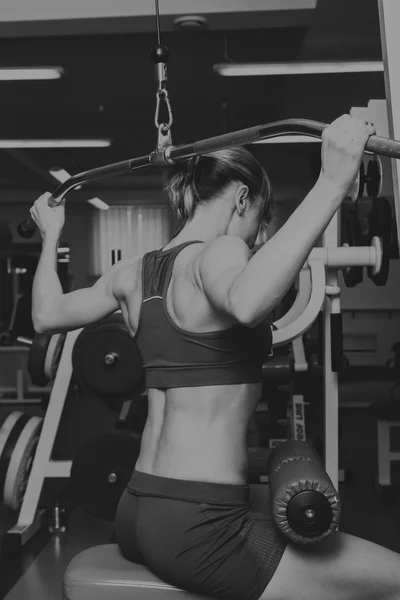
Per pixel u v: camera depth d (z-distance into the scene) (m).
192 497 1.07
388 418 3.76
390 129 1.36
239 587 1.07
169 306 1.13
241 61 6.42
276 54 6.21
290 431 3.54
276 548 1.08
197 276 1.09
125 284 1.26
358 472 4.19
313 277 2.55
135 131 8.62
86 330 2.73
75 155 9.30
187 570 1.07
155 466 1.12
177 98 7.63
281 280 0.94
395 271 5.67
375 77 6.80
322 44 5.89
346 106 7.91
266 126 1.04
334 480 2.87
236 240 1.09
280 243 0.95
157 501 1.09
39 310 1.35
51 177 9.55
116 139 8.82
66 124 8.45
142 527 1.10
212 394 1.10
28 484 3.05
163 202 9.49
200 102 7.77
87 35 5.78
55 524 3.10
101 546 1.26
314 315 2.54
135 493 1.13
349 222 3.06
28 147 9.02
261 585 1.07
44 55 6.27
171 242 1.25
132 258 1.33
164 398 1.15
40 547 2.89
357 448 4.90
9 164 9.55
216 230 1.22
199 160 1.23
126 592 1.10
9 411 6.57
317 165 4.51
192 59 6.41
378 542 2.85
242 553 1.07
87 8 4.81
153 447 1.14
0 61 6.43
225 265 1.04
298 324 2.54
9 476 2.95
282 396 3.99
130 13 4.80
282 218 8.93
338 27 5.36
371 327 7.69
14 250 7.97
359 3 4.76
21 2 4.84
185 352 1.11
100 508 2.83
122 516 1.16
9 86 7.11
